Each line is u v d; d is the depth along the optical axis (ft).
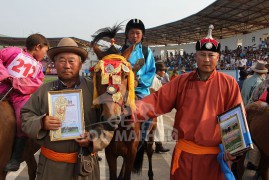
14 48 11.75
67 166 8.29
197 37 107.76
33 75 11.82
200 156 9.04
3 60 11.50
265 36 76.28
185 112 9.29
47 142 8.32
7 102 11.41
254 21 78.07
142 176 16.83
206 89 9.23
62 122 8.08
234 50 86.53
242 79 27.63
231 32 94.02
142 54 13.70
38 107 8.59
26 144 12.17
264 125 12.25
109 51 11.06
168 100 9.90
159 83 20.90
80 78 9.05
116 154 11.69
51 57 8.71
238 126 8.26
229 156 8.36
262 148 12.41
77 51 8.52
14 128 11.06
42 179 8.36
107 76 9.02
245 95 22.12
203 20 80.94
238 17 75.56
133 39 13.60
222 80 9.32
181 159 9.35
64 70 8.48
